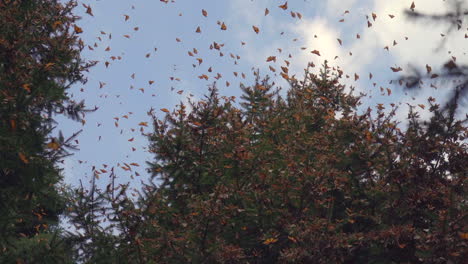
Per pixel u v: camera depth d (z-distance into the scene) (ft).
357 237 33.94
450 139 35.99
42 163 34.14
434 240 31.37
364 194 39.01
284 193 35.96
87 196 32.12
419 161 37.35
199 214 33.86
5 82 34.22
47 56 37.70
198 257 33.01
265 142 41.78
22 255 33.30
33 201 37.35
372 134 39.22
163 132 41.65
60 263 31.58
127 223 32.60
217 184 38.40
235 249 33.04
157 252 33.50
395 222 37.65
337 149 39.55
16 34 35.68
